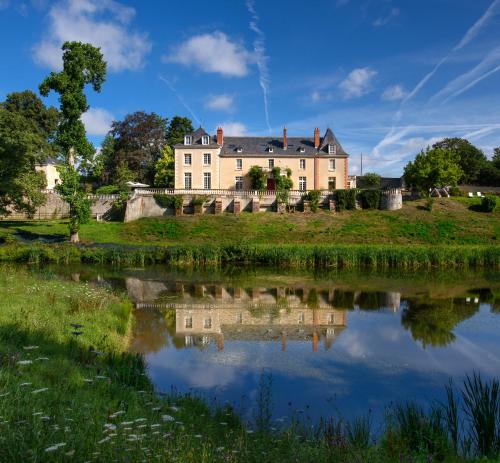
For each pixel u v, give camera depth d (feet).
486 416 22.29
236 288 74.90
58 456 13.44
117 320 44.65
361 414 28.48
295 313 57.41
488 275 90.22
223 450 17.46
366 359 39.86
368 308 60.80
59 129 110.93
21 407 16.99
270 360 38.96
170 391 30.96
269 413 26.96
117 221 146.82
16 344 28.27
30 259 98.53
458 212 149.07
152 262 103.45
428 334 48.19
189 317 54.13
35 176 127.34
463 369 37.73
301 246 107.86
